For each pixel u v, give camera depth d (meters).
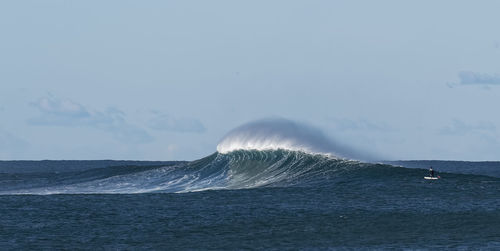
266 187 116.00
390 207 88.56
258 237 67.94
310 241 65.31
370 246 62.25
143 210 88.25
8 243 65.62
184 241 66.19
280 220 78.81
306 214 83.12
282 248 61.94
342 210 86.25
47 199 101.75
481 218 78.25
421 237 66.44
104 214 84.75
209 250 61.44
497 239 64.50
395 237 66.75
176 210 88.00
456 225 73.56
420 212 83.75
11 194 116.56
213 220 79.38
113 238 68.19
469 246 61.25
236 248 62.25
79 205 93.75
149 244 64.88
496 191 105.94
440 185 112.44
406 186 111.25
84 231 72.50
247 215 82.81
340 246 62.53
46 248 63.09
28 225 76.56
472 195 101.50
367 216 81.06
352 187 111.25
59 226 76.00
